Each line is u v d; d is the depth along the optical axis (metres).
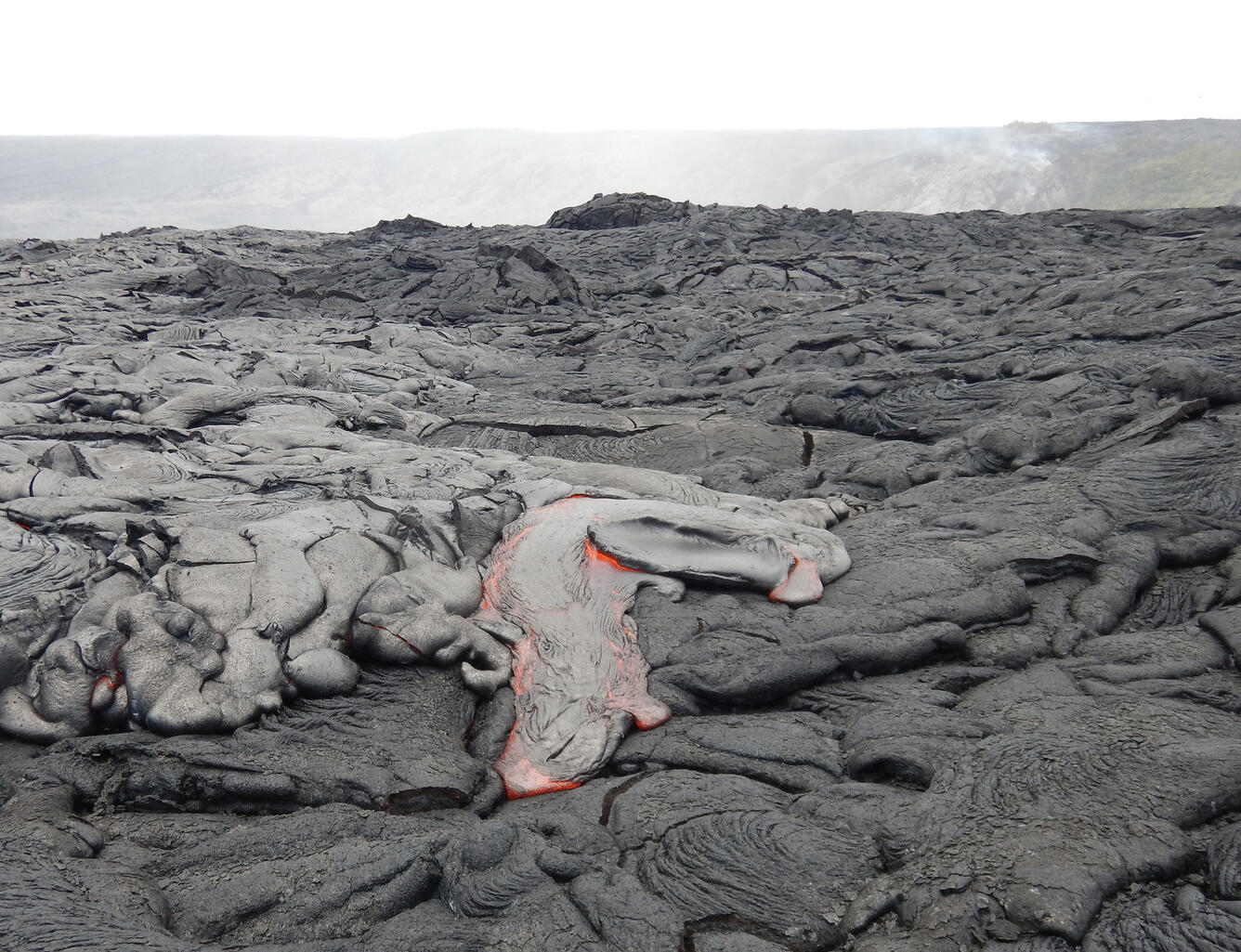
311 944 4.16
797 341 18.30
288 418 12.80
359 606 6.70
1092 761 5.18
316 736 5.88
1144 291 17.88
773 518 8.66
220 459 10.36
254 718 5.92
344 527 7.58
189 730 5.70
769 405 13.75
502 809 5.65
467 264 30.27
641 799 5.43
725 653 6.84
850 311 23.39
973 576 7.72
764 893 4.57
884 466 10.73
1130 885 4.31
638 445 12.40
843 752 5.91
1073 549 8.02
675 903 4.56
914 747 5.58
